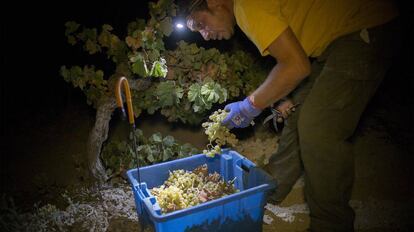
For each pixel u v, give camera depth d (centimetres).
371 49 190
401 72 443
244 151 340
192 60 266
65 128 368
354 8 190
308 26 198
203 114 296
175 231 192
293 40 174
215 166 267
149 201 196
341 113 197
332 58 198
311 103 201
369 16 190
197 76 269
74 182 293
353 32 193
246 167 246
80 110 397
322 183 206
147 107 280
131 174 233
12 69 460
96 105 261
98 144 269
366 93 198
